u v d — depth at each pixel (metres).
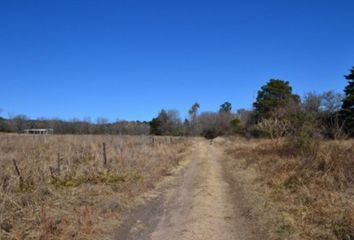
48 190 14.02
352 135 32.50
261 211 13.03
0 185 13.00
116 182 17.61
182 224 11.80
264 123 40.72
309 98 42.47
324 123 27.12
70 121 78.75
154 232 11.05
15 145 27.72
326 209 11.62
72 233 10.17
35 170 16.52
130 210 13.54
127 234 10.84
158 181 20.08
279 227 11.03
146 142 39.88
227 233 10.95
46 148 26.62
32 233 9.80
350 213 10.67
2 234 9.49
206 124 108.88
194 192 17.25
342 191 13.55
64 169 18.25
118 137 41.38
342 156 16.94
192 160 33.28
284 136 33.06
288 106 43.66
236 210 13.75
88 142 31.39
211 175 23.12
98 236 10.36
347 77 43.94
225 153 40.97
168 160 29.17
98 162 21.38
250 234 10.84
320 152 18.44
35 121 78.06
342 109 38.69
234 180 20.84
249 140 54.22
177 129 101.25
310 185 14.84
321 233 10.05
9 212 10.80
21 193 13.16
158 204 14.77
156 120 98.12
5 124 72.75
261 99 62.84
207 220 12.23
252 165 24.67
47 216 11.02
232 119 103.25
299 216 11.77
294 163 19.33
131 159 24.17
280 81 63.50
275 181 17.20
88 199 13.76
